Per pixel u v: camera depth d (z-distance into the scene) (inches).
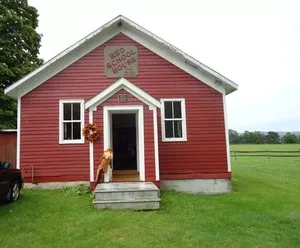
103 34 473.4
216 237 245.6
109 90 411.2
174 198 389.7
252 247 225.8
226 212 324.5
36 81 458.0
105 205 329.7
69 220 289.0
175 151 458.0
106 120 414.0
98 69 466.9
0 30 737.0
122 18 458.3
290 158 1419.8
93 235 249.9
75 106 462.3
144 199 333.4
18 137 447.2
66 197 387.9
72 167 447.5
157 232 255.9
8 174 353.1
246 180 614.5
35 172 443.2
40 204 350.9
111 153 400.8
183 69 474.0
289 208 348.5
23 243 233.3
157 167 402.0
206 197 411.8
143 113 410.0
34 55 849.5
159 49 475.5
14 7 815.1
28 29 807.7
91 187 406.0
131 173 464.8
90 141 412.2
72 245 229.0
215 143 462.9
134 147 574.9
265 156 1523.1
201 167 457.1
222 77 457.1
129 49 473.4
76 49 465.7
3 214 309.6
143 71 470.9
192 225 276.4
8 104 743.7
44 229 264.5
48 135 450.6
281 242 236.7
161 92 468.4
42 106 454.9
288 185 565.3
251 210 335.3
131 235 249.1
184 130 462.6
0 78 733.3
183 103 467.5
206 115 467.2
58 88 459.5
